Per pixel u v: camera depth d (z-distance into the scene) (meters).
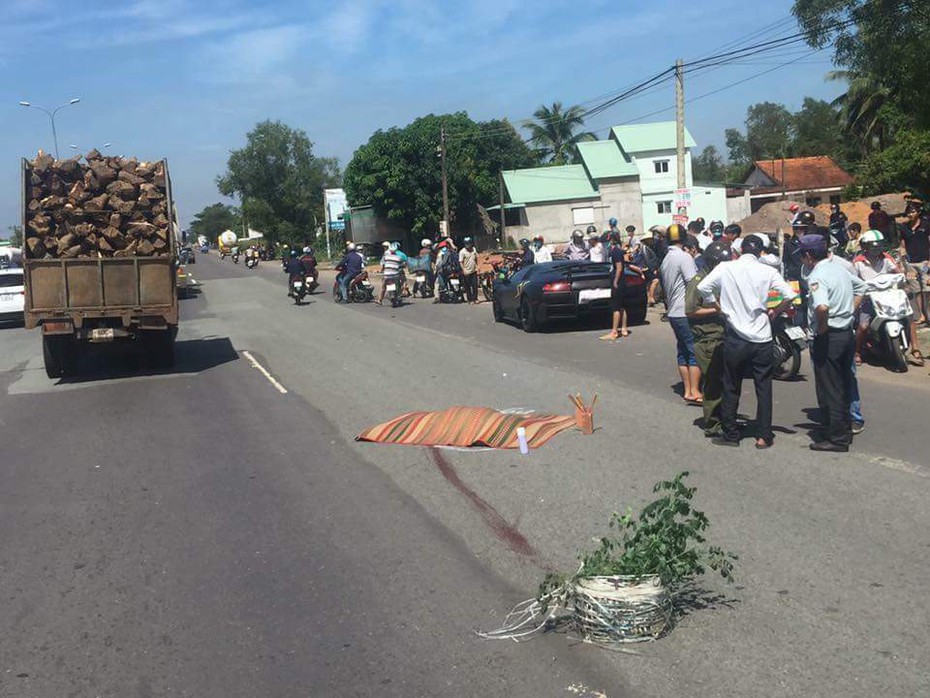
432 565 5.62
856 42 15.66
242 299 30.20
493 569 5.50
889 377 10.55
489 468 7.73
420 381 12.24
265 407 11.16
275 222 97.56
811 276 7.53
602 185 58.88
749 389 10.52
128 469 8.45
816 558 5.35
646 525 4.57
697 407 9.69
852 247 13.52
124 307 14.06
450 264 24.14
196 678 4.34
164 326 14.26
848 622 4.51
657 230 18.42
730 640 4.36
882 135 46.78
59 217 13.91
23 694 4.25
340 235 75.12
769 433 7.81
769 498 6.50
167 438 9.73
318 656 4.49
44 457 9.15
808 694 3.85
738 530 5.88
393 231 61.84
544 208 58.97
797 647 4.27
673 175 59.84
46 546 6.36
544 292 16.47
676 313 9.80
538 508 6.58
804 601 4.77
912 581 4.96
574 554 5.64
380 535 6.23
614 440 8.44
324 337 18.06
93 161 14.21
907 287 12.24
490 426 9.10
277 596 5.28
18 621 5.09
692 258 9.79
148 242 14.19
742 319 7.67
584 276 16.50
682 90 24.73
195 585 5.51
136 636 4.84
